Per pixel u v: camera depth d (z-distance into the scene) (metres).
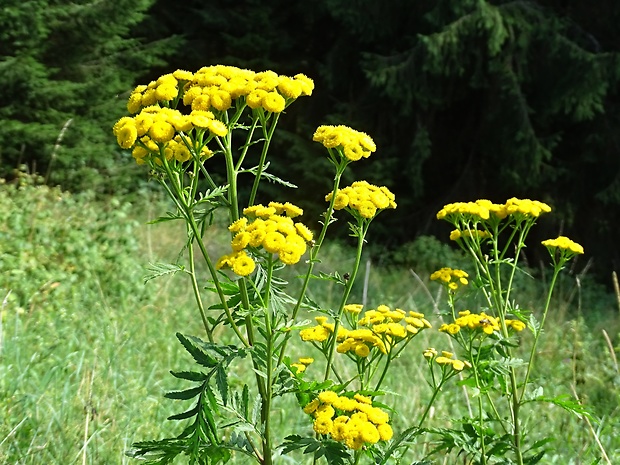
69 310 6.15
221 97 2.61
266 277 2.62
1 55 11.99
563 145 14.77
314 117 16.12
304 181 15.29
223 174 15.35
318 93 16.30
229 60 16.16
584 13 14.73
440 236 15.28
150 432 4.09
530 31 13.77
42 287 6.29
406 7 15.18
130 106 2.69
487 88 14.44
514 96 13.84
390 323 2.99
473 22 13.64
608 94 14.65
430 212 15.47
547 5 14.84
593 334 8.61
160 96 2.63
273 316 2.63
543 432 4.88
